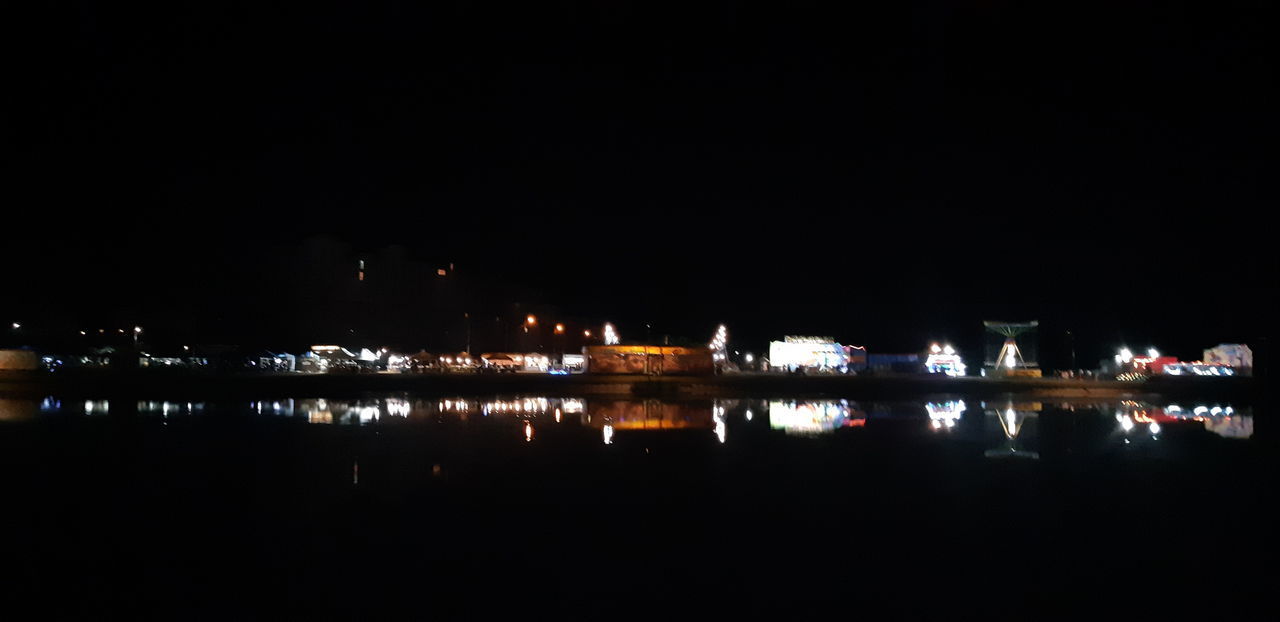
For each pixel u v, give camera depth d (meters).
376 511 13.58
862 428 28.08
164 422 28.72
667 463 19.11
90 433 24.97
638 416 32.66
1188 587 9.53
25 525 12.45
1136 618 8.51
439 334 121.31
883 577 9.89
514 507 13.91
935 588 9.47
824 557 10.78
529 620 8.38
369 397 44.53
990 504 14.34
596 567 10.30
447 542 11.49
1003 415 34.41
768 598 9.10
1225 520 13.08
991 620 8.45
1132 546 11.37
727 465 18.88
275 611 8.65
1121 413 35.81
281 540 11.59
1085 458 20.27
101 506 13.91
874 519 13.05
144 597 9.12
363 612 8.62
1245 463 19.52
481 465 18.72
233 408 35.53
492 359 82.75
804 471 18.03
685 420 30.91
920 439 24.53
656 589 9.39
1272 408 39.38
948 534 12.06
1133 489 15.83
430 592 9.27
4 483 16.09
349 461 19.25
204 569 10.16
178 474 17.27
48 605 8.84
